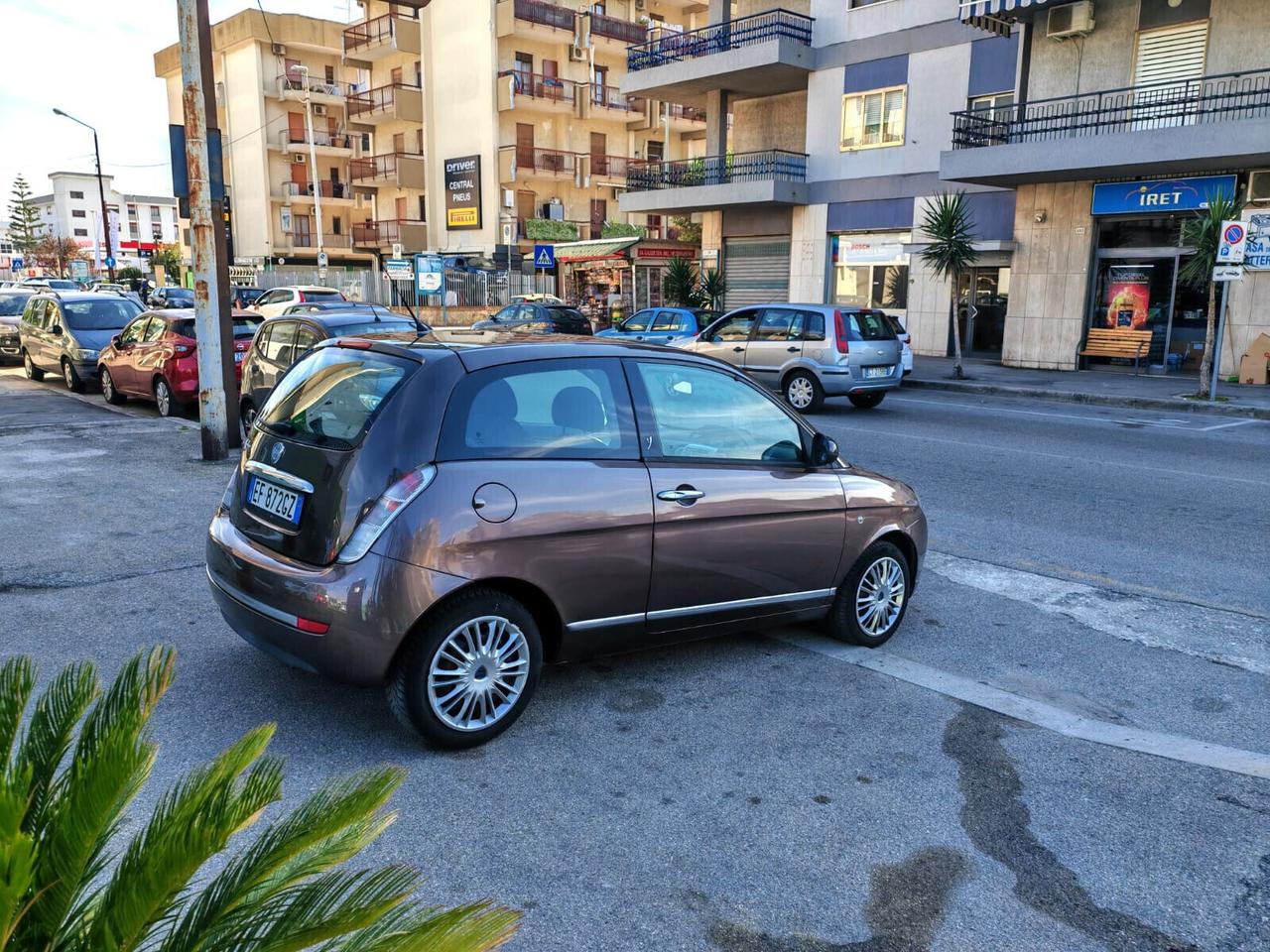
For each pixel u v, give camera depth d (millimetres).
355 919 1499
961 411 15320
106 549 6418
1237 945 2764
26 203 97250
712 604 4406
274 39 45844
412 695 3631
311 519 3672
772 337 15109
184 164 9328
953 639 5234
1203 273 15969
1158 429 13156
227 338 9719
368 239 46969
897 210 24812
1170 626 5492
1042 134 20359
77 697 1694
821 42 25875
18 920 1291
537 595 3889
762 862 3107
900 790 3584
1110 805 3510
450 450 3684
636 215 47781
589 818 3336
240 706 4105
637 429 4188
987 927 2812
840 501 4781
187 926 1495
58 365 16781
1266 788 3652
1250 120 15977
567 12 42156
